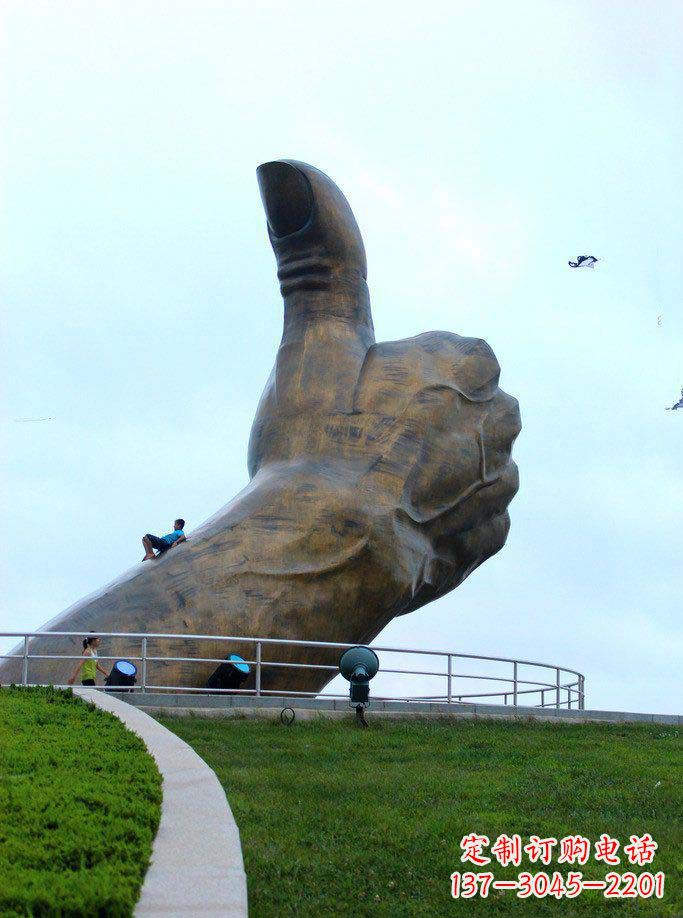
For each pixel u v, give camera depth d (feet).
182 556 92.89
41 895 28.94
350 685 68.64
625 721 80.18
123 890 30.35
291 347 106.42
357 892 38.17
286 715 66.64
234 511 96.48
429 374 104.58
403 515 98.84
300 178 106.32
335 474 98.53
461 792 50.85
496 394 108.68
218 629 89.97
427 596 105.91
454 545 105.81
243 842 41.70
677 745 67.05
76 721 52.08
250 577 92.53
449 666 78.28
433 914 37.19
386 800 48.80
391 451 100.27
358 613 96.32
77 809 36.24
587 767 57.77
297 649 93.15
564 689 91.81
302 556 94.48
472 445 104.53
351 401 102.47
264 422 104.53
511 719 74.18
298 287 108.17
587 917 37.78
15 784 38.96
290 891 37.65
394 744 61.82
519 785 52.65
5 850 31.96
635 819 47.80
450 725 70.18
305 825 44.39
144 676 70.90
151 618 89.04
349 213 109.29
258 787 49.73
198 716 66.28
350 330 106.93
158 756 46.55
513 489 109.29
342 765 55.42
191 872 33.45
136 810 37.11
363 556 95.81
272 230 109.29
